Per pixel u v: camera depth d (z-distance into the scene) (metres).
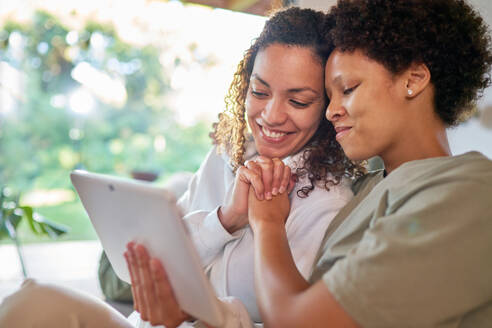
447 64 0.76
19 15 5.58
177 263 0.71
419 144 0.78
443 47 0.75
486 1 1.47
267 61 0.97
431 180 0.66
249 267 1.00
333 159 1.05
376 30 0.75
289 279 0.70
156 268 0.74
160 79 6.31
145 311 0.80
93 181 0.79
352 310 0.59
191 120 6.44
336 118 0.82
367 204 0.78
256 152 1.25
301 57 0.94
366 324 0.58
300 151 1.08
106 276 1.47
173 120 6.44
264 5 2.13
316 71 0.95
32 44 5.82
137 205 0.71
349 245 0.78
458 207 0.61
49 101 5.98
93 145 6.07
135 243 0.77
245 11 2.19
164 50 6.15
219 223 1.01
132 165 6.18
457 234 0.59
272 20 1.00
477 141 1.91
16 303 0.82
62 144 6.01
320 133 1.06
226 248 1.04
